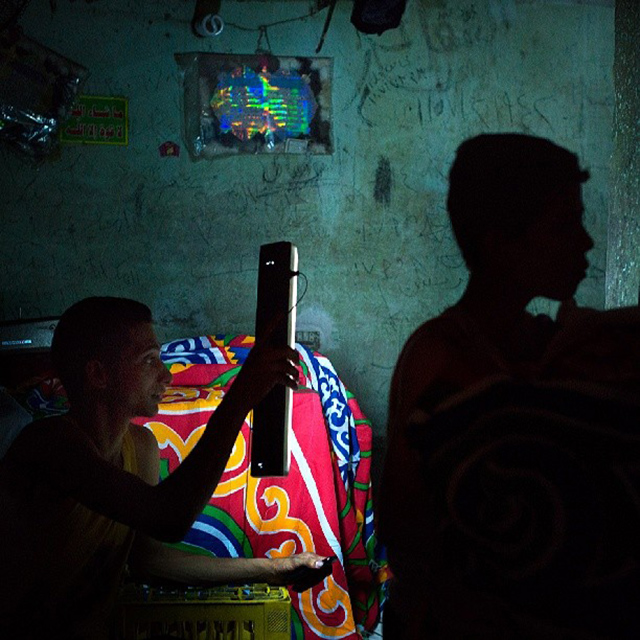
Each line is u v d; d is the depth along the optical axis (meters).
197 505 1.63
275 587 2.11
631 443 1.10
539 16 4.77
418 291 4.78
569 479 1.11
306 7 4.60
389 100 4.70
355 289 4.74
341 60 4.65
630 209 1.88
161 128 4.55
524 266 1.27
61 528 1.74
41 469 1.73
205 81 4.56
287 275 1.75
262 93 4.60
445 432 1.18
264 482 3.21
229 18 4.56
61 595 1.79
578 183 1.28
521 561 1.13
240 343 4.18
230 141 4.60
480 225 1.28
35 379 3.64
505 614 1.16
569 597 1.11
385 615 1.42
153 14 4.50
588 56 4.81
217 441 1.64
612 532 1.10
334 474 3.62
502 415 1.15
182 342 4.19
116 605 1.99
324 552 3.22
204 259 4.64
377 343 4.77
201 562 2.07
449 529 1.18
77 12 4.44
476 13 4.73
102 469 1.69
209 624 2.01
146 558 2.06
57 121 4.45
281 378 1.68
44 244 4.51
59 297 4.55
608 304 2.00
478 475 1.15
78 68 4.45
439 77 4.73
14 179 4.45
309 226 4.69
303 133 4.65
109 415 1.87
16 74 4.35
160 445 3.19
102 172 4.53
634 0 1.87
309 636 3.15
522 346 1.25
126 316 1.87
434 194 4.75
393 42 4.68
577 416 1.12
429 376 1.23
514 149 1.26
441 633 1.23
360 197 4.71
